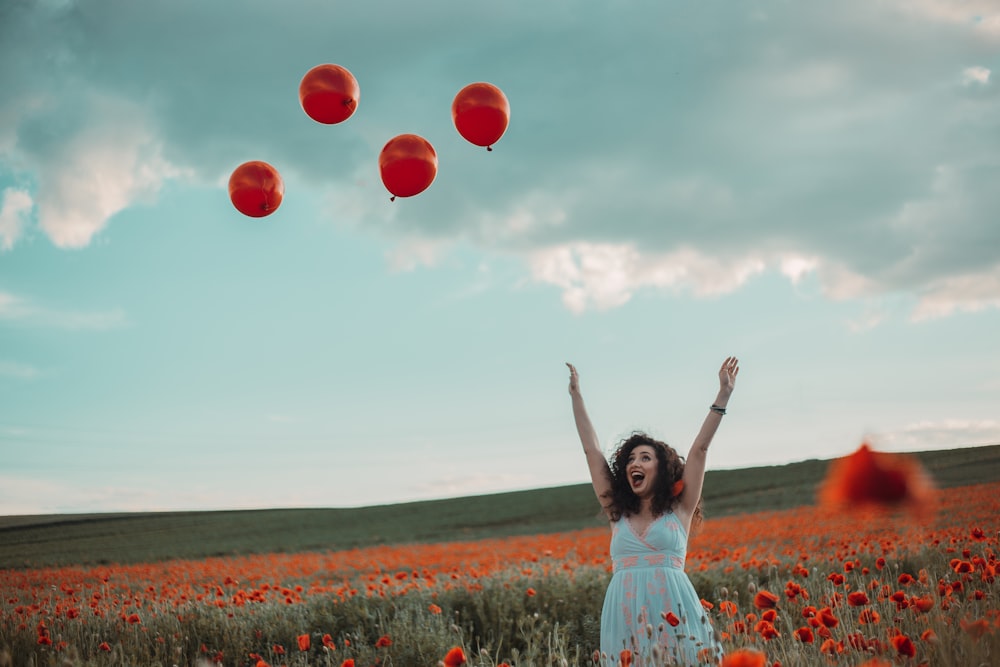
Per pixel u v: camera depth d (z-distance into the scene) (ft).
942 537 28.94
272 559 81.56
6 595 36.35
